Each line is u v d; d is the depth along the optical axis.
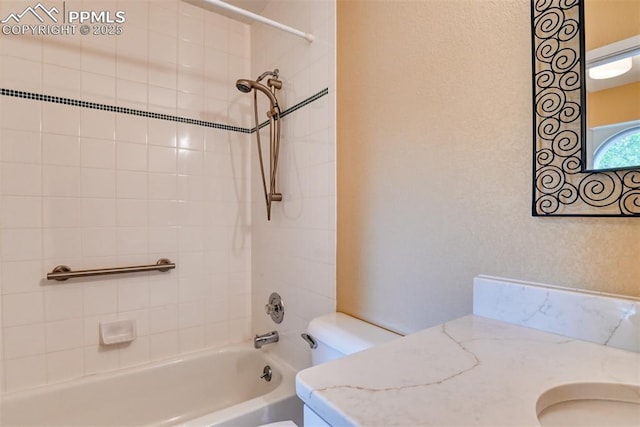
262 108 1.91
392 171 1.09
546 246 0.72
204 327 1.87
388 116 1.10
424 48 0.98
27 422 1.34
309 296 1.50
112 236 1.59
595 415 0.46
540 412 0.43
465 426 0.36
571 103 0.68
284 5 1.67
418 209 1.00
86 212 1.53
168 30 1.75
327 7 1.37
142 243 1.67
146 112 1.69
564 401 0.46
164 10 1.74
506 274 0.79
